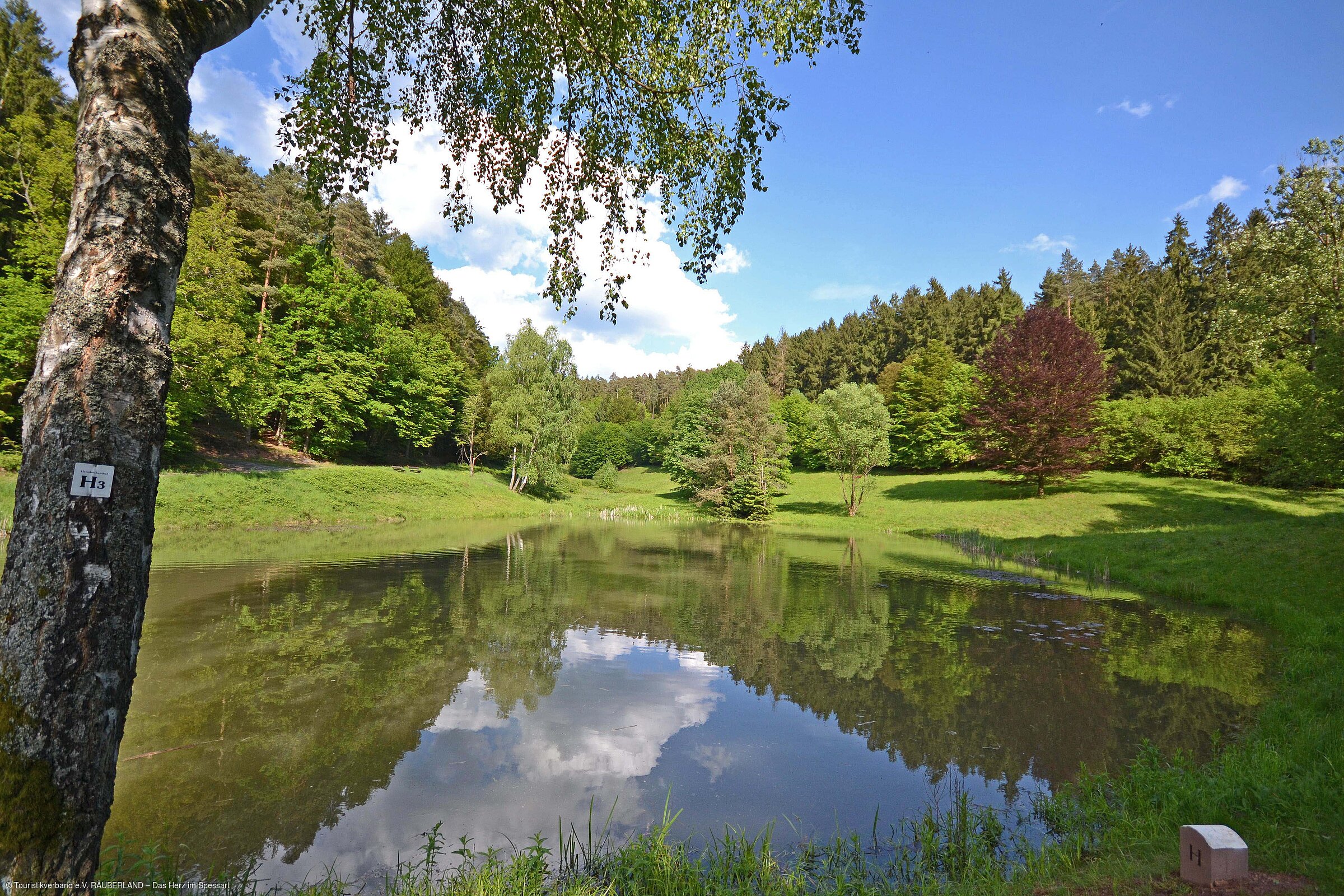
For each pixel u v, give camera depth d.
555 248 6.36
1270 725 6.81
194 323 23.58
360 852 4.64
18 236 24.00
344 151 5.07
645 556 23.14
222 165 35.81
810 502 47.50
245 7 3.23
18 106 26.73
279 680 8.18
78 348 2.57
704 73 5.79
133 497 2.67
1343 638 9.98
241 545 19.75
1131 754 6.71
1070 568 20.09
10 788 2.34
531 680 8.77
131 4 2.76
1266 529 18.58
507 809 5.39
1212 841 3.54
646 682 8.91
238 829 4.89
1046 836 5.05
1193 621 12.98
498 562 19.39
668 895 4.03
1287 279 18.39
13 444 22.14
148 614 11.18
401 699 7.77
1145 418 36.91
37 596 2.44
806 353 88.62
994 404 36.88
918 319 73.00
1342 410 16.31
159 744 6.30
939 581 18.02
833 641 11.37
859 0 5.02
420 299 52.41
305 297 36.81
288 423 37.81
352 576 15.62
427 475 38.44
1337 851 3.81
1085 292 76.00
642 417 101.12
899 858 4.70
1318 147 18.39
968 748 6.89
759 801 5.68
